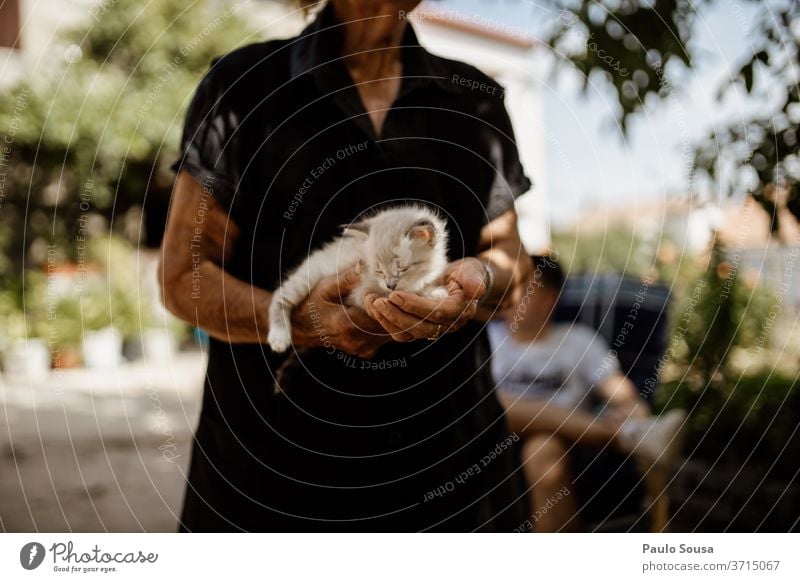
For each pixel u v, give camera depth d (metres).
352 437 2.15
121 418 6.20
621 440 3.30
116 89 7.66
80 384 7.34
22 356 7.51
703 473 3.49
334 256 2.09
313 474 2.15
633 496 3.28
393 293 1.86
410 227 2.14
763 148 2.98
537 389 3.54
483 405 2.28
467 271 1.98
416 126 2.11
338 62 2.03
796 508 3.33
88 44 7.59
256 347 2.14
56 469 4.84
